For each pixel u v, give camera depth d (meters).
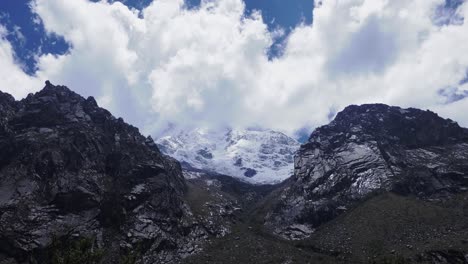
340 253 153.50
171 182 193.75
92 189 163.50
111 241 149.62
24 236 137.50
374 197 186.00
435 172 197.62
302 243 170.50
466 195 181.50
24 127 182.38
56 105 197.50
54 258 70.75
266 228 193.50
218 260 150.88
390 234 155.75
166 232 162.88
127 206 163.75
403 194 187.25
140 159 188.38
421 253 139.50
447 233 150.12
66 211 153.25
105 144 187.62
